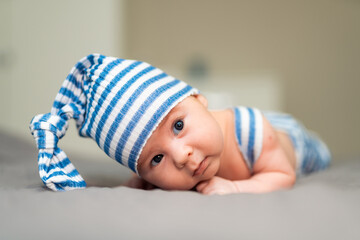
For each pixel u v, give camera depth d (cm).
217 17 311
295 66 307
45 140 83
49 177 79
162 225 47
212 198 62
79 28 260
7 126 258
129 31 315
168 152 86
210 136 88
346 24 306
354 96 308
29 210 55
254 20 308
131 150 87
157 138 86
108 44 261
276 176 98
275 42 307
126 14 311
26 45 260
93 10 262
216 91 278
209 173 89
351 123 308
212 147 88
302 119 309
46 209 55
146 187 104
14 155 143
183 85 96
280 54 307
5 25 261
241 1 309
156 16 316
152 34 316
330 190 67
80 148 254
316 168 147
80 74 95
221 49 310
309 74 307
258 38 308
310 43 307
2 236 45
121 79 88
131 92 86
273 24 307
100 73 90
